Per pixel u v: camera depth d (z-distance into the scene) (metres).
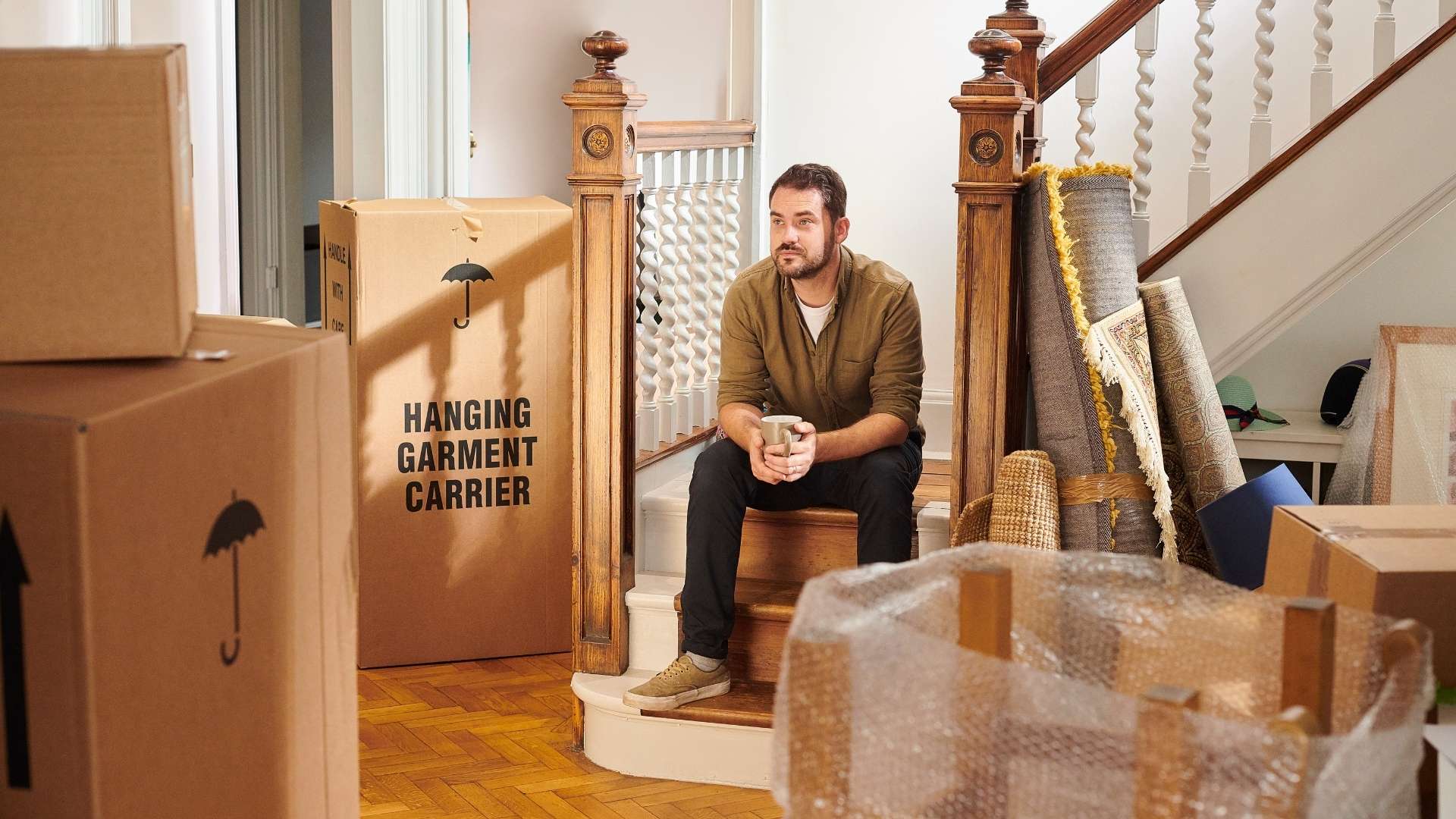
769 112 4.60
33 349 1.20
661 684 2.92
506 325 3.54
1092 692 1.16
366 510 3.52
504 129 5.23
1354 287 4.23
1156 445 2.82
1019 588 1.35
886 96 4.51
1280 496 2.60
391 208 3.47
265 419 1.24
